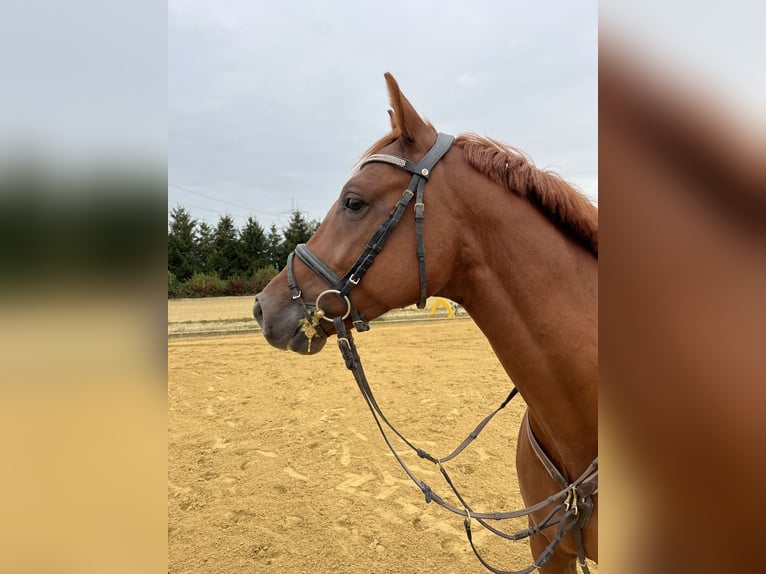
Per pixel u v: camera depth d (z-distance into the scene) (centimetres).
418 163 160
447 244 158
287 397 726
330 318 167
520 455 200
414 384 785
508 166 158
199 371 893
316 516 390
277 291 179
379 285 160
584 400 153
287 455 513
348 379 824
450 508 173
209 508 405
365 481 451
